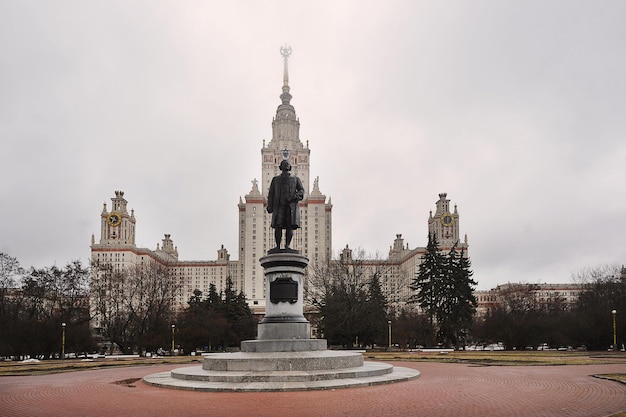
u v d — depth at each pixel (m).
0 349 58.78
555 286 164.75
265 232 192.25
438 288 75.50
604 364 32.81
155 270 106.25
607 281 78.38
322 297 79.06
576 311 74.62
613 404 15.05
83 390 20.27
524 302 90.00
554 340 72.69
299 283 25.42
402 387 18.86
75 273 74.88
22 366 38.44
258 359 21.03
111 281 86.94
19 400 17.44
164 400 16.28
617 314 66.75
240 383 19.02
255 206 193.25
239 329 100.31
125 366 37.69
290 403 15.10
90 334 69.75
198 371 22.12
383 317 75.06
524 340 70.44
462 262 77.19
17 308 66.06
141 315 81.56
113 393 18.80
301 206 193.25
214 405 14.96
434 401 15.43
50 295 71.81
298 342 23.36
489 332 73.31
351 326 71.31
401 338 77.25
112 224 166.62
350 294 72.94
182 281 109.06
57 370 33.19
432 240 80.06
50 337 60.41
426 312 79.00
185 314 88.50
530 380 21.97
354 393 17.16
